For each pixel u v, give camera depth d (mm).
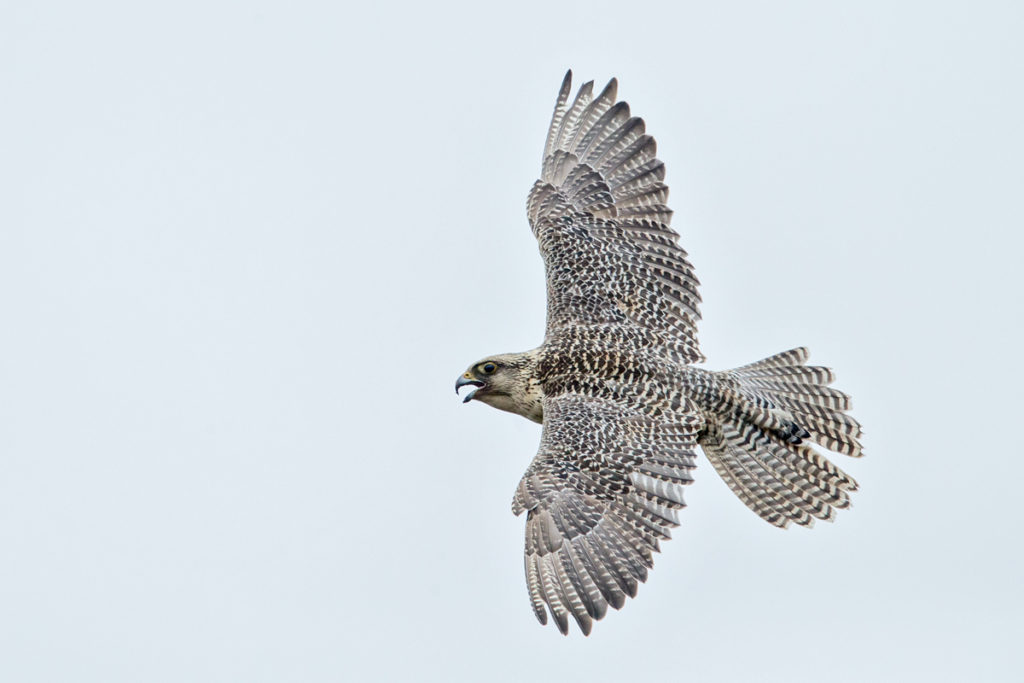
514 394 18109
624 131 19281
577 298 18250
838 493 17484
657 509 16266
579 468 16406
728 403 17344
